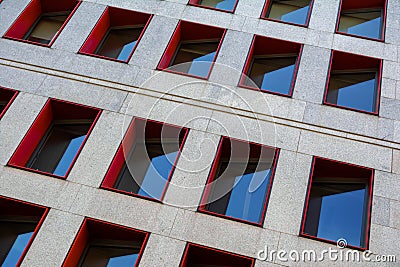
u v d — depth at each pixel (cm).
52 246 1662
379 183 1814
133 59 2133
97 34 2269
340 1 2344
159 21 2270
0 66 2112
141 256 1647
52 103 2017
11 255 1734
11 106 1994
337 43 2192
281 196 1773
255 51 2234
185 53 2273
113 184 1856
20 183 1797
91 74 2089
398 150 1894
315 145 1902
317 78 2077
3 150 1870
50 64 2123
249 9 2308
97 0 2355
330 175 1902
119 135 1916
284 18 2362
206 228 1706
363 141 1914
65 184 1797
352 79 2166
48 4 2377
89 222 1723
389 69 2112
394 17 2284
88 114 2017
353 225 1792
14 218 1811
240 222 1720
